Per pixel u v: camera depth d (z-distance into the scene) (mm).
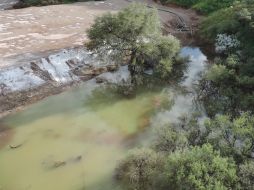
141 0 54594
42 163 24547
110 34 33719
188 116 28344
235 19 39812
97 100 31750
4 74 30812
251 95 28484
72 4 49969
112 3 51281
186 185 18609
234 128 21375
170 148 22469
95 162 24594
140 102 31797
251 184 18578
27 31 39531
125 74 35906
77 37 38344
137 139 26922
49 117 29203
